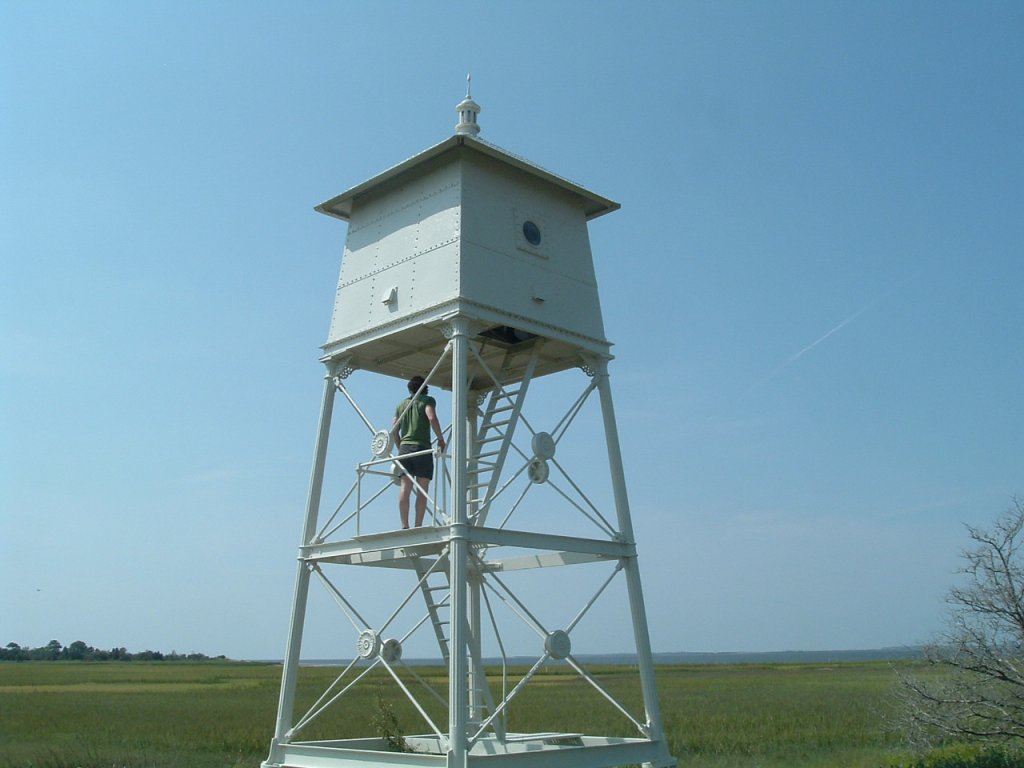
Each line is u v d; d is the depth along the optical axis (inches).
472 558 637.3
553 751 558.3
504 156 664.4
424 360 753.6
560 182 703.7
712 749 1055.6
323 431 688.4
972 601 786.2
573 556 643.5
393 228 688.4
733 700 1950.1
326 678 3395.7
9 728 1391.5
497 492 617.3
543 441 629.9
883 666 5034.5
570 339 682.8
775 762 932.6
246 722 1489.9
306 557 661.9
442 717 1569.9
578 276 710.5
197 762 983.0
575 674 4033.0
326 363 706.2
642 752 603.8
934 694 814.5
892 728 888.9
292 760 612.1
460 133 667.4
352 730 1291.8
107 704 1991.9
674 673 4168.3
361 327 683.4
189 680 3462.1
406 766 546.9
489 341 715.4
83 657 7554.1
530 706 1801.2
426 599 669.3
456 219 639.1
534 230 689.0
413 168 683.4
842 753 976.3
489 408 698.2
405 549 619.8
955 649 790.5
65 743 1178.0
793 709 1648.6
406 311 650.8
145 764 971.3
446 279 629.3
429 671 4003.4
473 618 714.8
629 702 1921.8
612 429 684.7
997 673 772.0
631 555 649.6
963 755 807.7
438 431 676.1
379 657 584.1
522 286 659.4
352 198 727.1
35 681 3265.3
